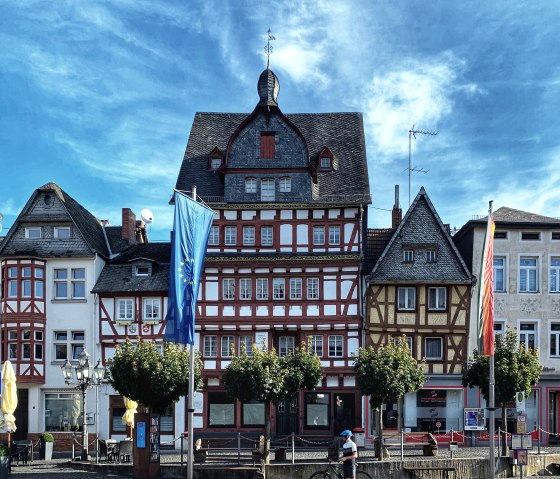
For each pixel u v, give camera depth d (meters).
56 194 39.47
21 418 38.12
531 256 37.34
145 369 27.03
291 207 37.81
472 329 36.78
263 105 38.78
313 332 37.31
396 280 36.69
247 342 37.47
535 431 36.03
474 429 34.97
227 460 27.11
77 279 38.84
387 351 28.42
